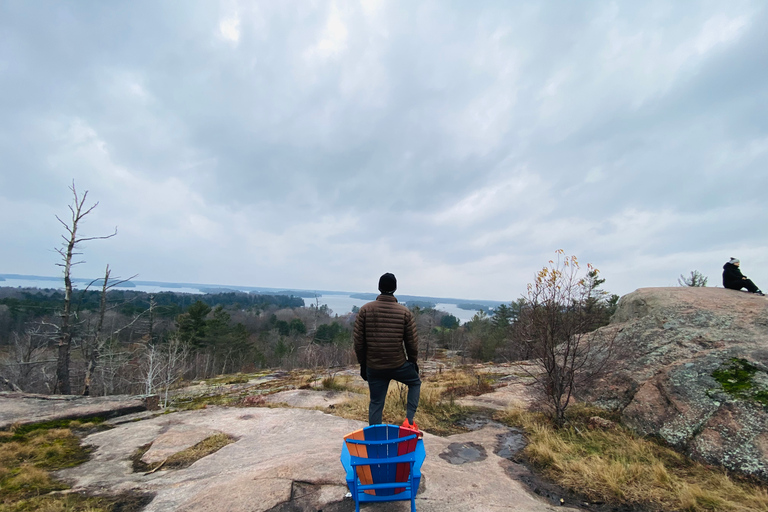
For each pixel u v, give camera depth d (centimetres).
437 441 473
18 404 669
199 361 3453
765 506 288
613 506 306
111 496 328
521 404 646
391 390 726
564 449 421
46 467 416
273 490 306
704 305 638
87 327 1848
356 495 254
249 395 909
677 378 487
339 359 2959
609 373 602
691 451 396
